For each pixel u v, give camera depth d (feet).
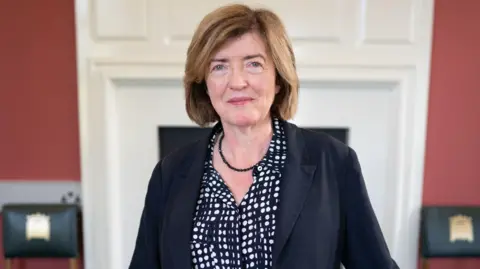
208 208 3.16
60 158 6.25
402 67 5.89
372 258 3.16
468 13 5.95
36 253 6.10
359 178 3.23
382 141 6.12
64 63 6.02
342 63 5.83
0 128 6.17
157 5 5.76
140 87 5.99
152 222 3.57
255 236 2.99
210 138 3.51
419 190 6.15
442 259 6.56
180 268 3.09
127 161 6.14
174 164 3.55
